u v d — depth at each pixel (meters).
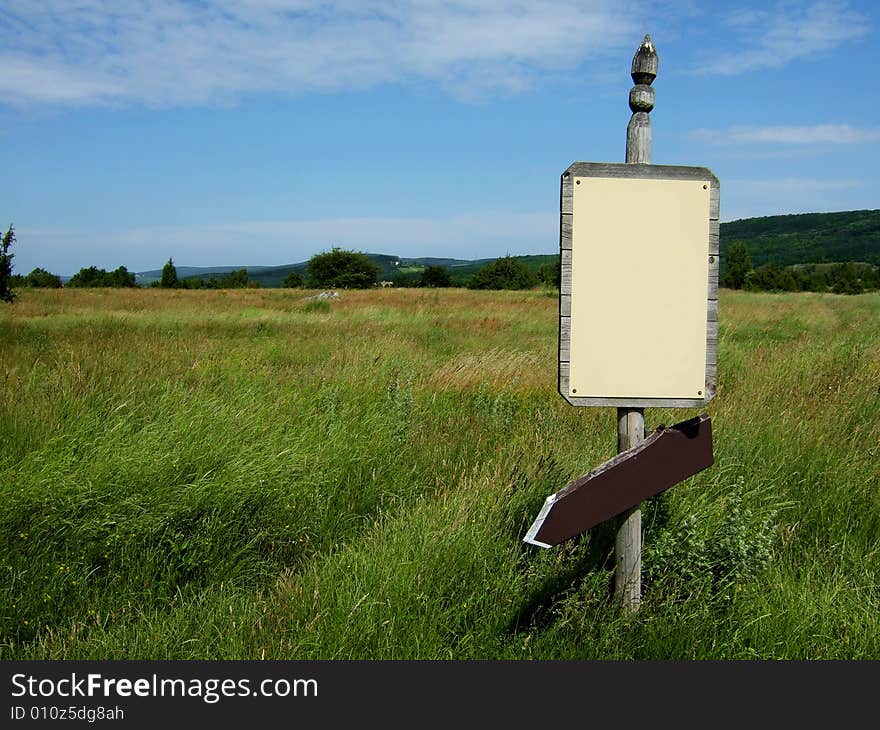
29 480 3.66
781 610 2.98
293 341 12.02
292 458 4.32
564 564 3.37
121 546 3.46
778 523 3.91
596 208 2.97
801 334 14.60
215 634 2.93
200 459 4.13
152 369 7.04
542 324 18.05
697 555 3.22
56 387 5.32
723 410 5.60
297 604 3.02
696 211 3.00
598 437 5.33
